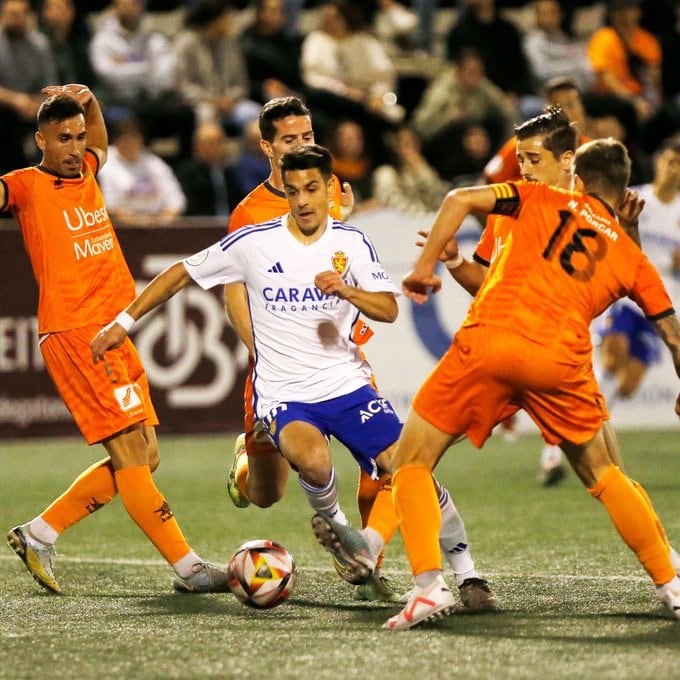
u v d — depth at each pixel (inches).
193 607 726.5
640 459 1391.5
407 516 647.1
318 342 705.0
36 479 1298.0
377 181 1753.2
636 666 559.8
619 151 662.5
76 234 789.2
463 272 724.7
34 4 2010.3
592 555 884.6
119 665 577.6
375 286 691.4
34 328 1513.3
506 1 2450.8
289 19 2202.3
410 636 629.0
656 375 1632.6
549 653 587.2
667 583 657.0
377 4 2209.6
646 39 2153.1
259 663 577.0
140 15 1909.4
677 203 1406.3
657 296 657.0
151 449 818.8
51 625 674.8
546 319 634.8
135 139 1656.0
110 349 694.5
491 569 837.2
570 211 644.7
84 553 929.5
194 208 1691.7
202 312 1545.3
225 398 1563.7
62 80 1825.8
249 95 1971.0
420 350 1579.7
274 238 701.3
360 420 702.5
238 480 836.0
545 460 1234.0
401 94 2158.0
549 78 2139.5
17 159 1733.5
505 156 1061.1
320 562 879.7
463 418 649.6
